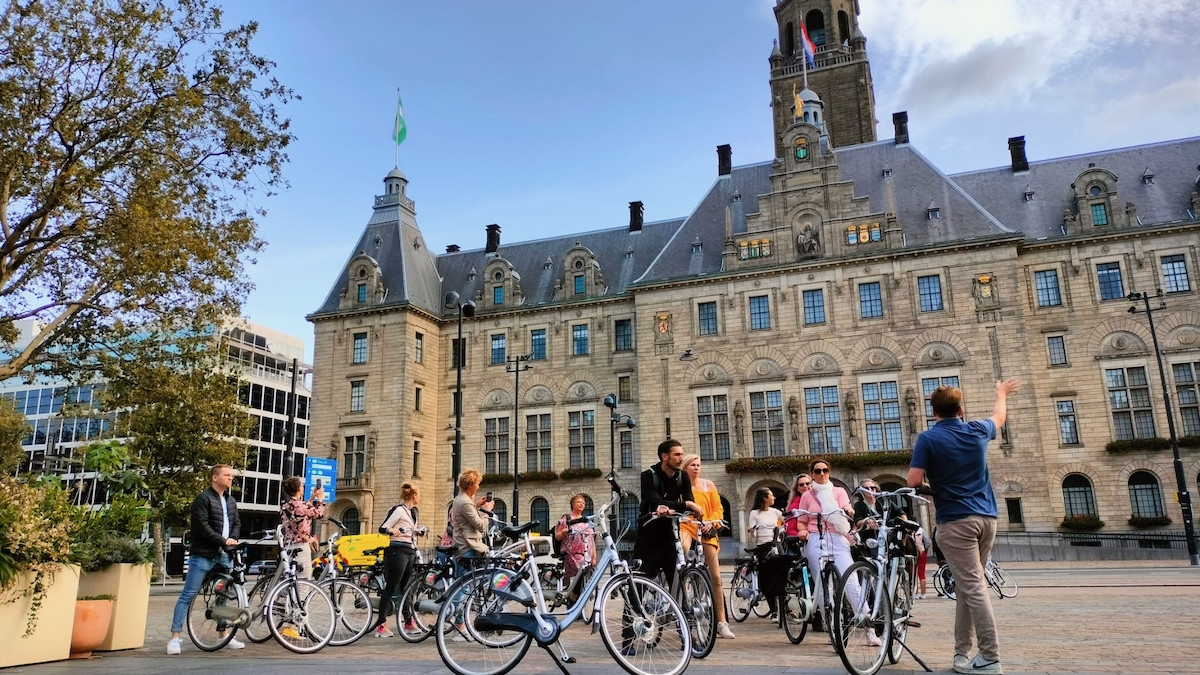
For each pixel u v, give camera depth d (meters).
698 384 52.59
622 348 58.62
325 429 60.09
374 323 60.78
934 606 18.77
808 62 74.44
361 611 13.95
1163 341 47.06
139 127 24.28
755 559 16.42
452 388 62.28
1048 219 51.69
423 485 59.16
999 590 21.34
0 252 22.77
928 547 33.31
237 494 77.81
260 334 95.88
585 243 66.19
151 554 14.66
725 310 53.22
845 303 50.75
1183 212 48.72
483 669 9.37
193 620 13.34
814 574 12.20
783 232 53.00
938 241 49.72
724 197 59.22
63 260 25.77
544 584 11.92
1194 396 45.97
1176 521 44.56
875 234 51.06
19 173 23.39
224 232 27.33
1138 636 12.35
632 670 8.67
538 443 59.00
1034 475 45.16
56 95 23.30
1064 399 48.31
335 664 10.70
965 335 48.06
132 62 23.88
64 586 12.09
